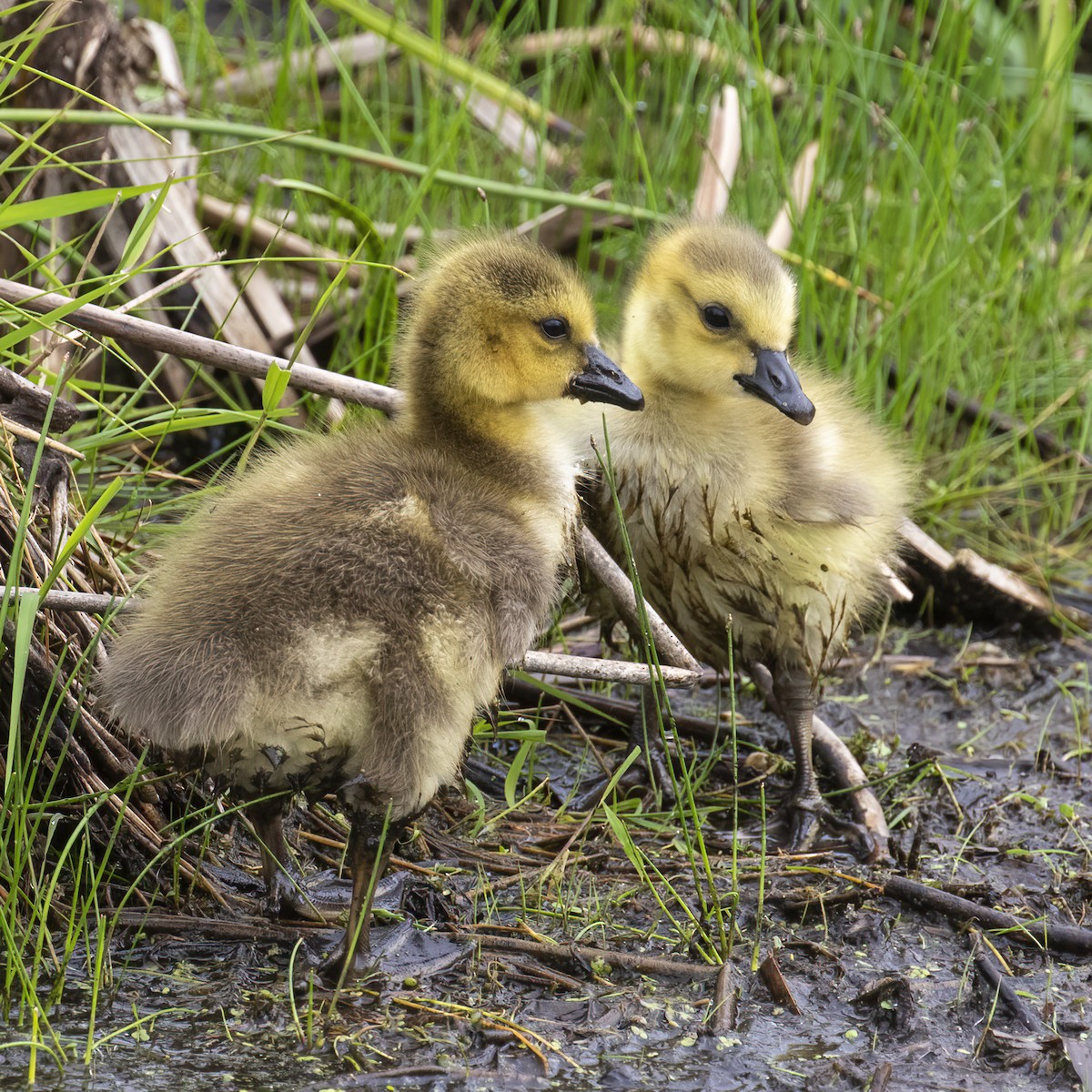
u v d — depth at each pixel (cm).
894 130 1337
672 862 822
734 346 888
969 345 1337
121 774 751
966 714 1054
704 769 895
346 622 661
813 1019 690
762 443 884
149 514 915
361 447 762
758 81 1398
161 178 1196
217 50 1628
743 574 892
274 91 1595
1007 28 1538
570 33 1708
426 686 667
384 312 1141
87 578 806
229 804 783
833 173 1423
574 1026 669
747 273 885
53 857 737
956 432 1338
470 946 721
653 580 920
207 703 639
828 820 890
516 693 989
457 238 877
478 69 1517
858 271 1280
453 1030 656
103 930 653
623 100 1393
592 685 1038
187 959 697
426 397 796
